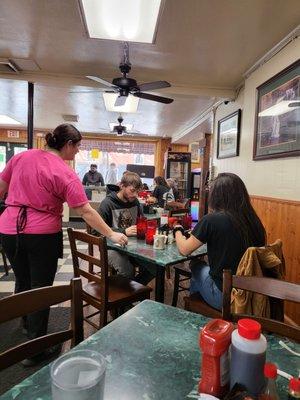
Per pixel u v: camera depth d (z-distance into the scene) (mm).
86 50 3047
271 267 1467
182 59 3158
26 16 2424
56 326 2312
